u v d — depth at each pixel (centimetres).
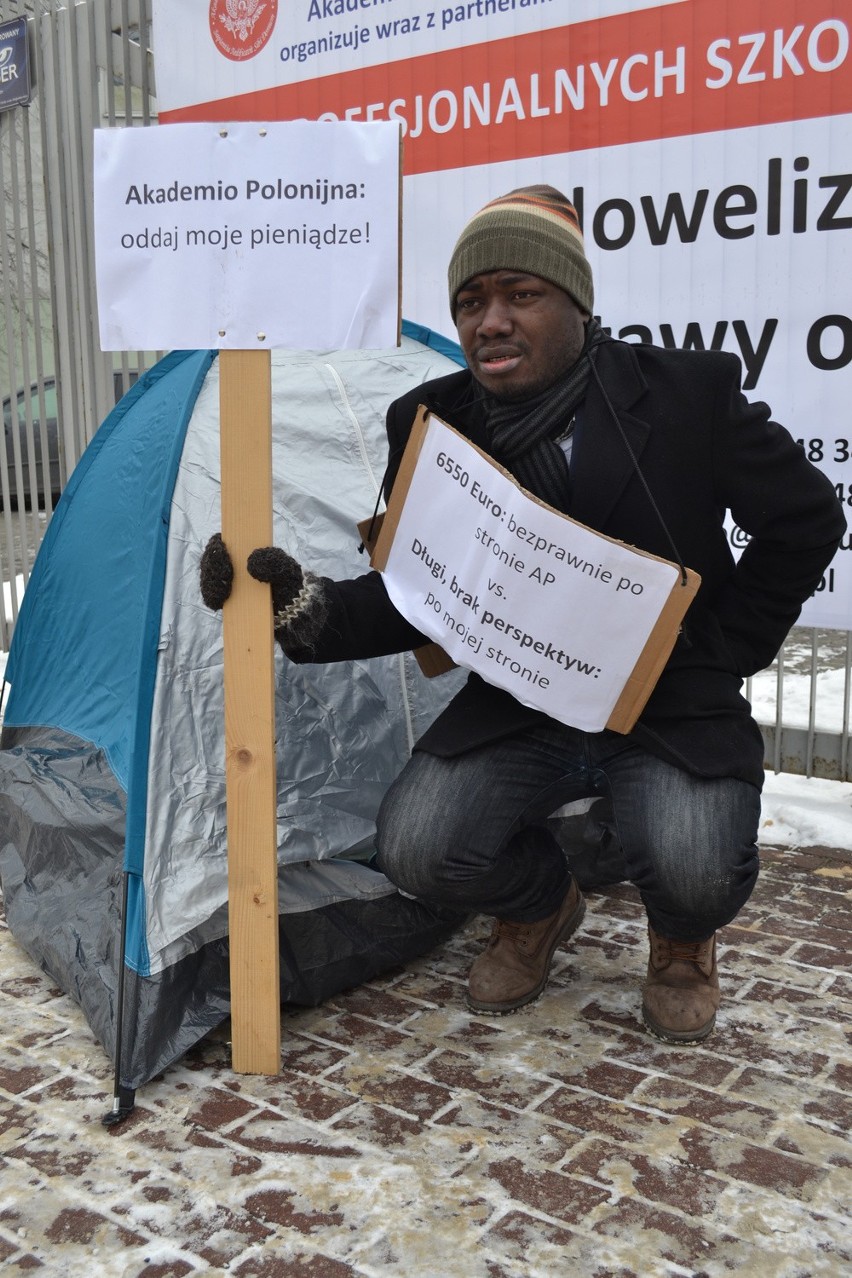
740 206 371
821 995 262
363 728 277
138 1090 229
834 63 347
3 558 694
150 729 246
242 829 225
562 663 221
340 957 265
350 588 240
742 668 242
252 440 215
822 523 222
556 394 224
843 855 346
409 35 427
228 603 220
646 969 277
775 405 377
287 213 209
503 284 216
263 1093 227
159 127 211
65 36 529
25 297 577
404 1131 212
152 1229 188
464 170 426
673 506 222
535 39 399
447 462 229
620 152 390
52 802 298
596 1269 176
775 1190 194
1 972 286
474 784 238
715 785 226
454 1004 263
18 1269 180
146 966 234
